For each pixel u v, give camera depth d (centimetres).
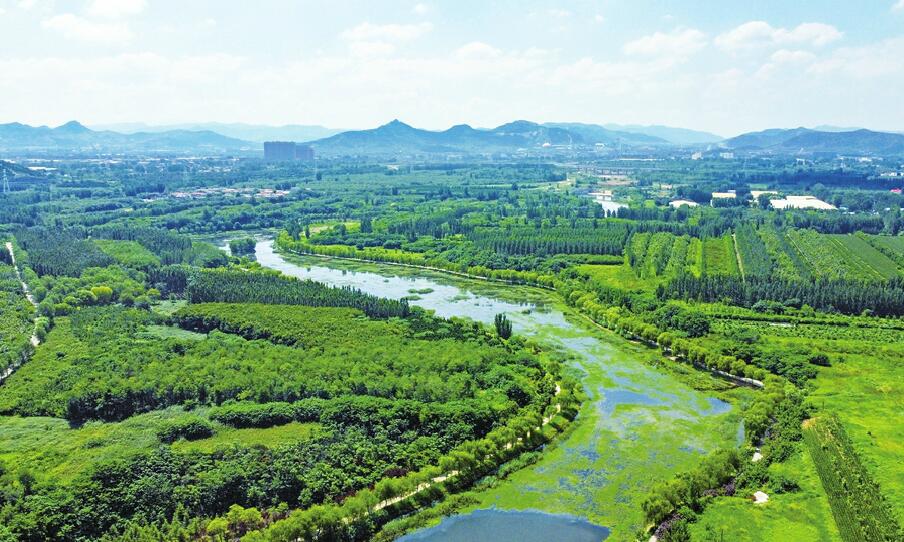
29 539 14850
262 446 18700
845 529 15600
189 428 19688
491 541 16025
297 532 15325
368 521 16500
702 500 17175
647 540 15925
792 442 19975
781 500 17150
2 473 17300
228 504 16675
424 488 17938
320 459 18212
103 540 15138
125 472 16825
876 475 17988
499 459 19488
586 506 17412
